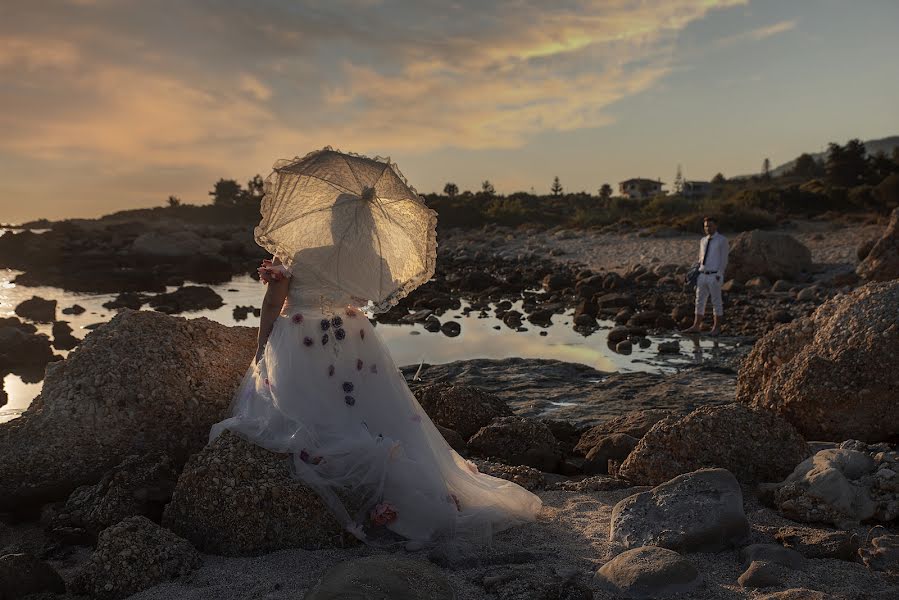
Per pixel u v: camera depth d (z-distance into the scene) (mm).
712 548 3674
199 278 26719
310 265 3998
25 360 10773
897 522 4039
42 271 28016
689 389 8570
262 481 3818
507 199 65688
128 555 3428
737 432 4809
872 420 5621
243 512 3762
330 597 2957
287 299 4180
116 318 5172
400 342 12562
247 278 26891
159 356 4926
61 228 44031
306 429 3945
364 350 4160
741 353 11070
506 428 5855
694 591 3199
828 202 41719
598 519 4168
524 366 9945
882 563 3463
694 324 13320
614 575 3295
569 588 3139
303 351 4039
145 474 4332
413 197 4012
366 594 2980
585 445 6043
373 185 3957
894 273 15961
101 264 31312
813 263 21344
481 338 12969
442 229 50594
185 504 3885
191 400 4871
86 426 4625
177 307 17141
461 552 3629
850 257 22562
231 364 5219
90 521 4078
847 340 5949
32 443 4555
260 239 4000
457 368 9891
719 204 43688
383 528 3936
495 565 3529
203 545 3812
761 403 6184
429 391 6797
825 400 5695
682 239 31609
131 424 4695
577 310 15633
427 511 3855
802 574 3330
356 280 3977
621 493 4648
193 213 74500
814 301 15750
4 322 13312
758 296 17203
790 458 4781
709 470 4082
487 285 21391
